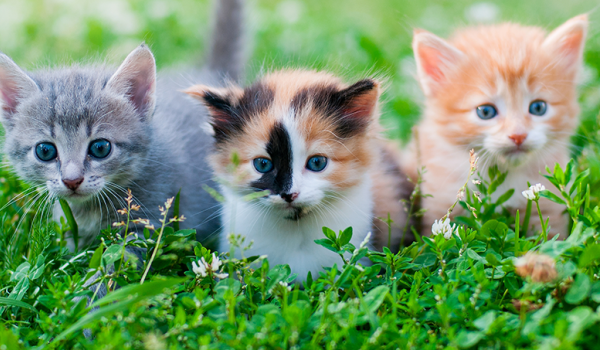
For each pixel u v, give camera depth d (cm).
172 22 106
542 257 60
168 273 66
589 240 62
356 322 60
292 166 66
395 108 85
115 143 69
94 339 62
